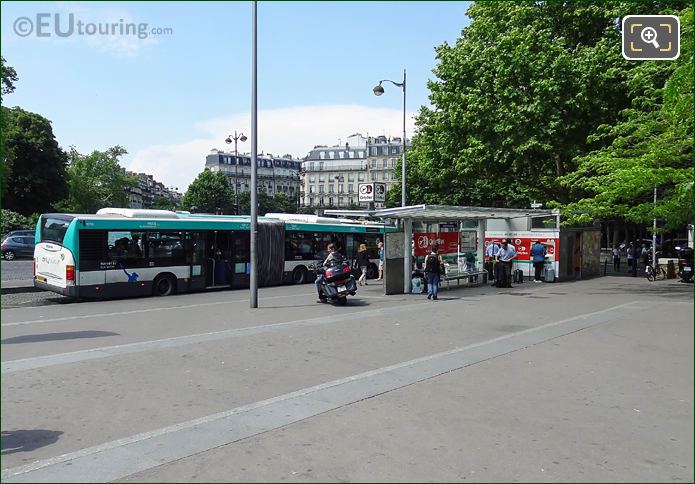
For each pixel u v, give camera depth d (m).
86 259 18.25
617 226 50.78
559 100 26.78
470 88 28.77
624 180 19.20
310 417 6.53
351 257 29.03
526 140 27.27
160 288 20.55
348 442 5.72
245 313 15.37
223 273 23.23
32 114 58.72
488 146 28.34
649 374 8.71
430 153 34.75
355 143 161.62
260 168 166.50
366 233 29.83
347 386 7.91
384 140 157.12
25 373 8.41
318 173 159.62
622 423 6.40
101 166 101.00
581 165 23.55
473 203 46.81
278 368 8.94
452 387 7.93
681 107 16.89
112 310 15.91
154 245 20.25
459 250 24.42
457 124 29.69
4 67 43.44
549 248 26.64
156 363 9.14
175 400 7.14
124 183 105.38
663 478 4.94
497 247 25.88
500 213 22.64
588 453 5.50
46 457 5.27
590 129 27.23
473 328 13.02
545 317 14.84
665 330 12.79
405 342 11.26
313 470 5.01
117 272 19.06
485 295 20.48
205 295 20.72
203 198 104.19
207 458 5.27
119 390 7.56
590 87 26.41
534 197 39.09
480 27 30.61
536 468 5.12
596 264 30.84
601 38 28.16
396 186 58.59
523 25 29.33
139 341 11.03
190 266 21.38
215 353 9.98
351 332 12.35
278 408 6.87
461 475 4.94
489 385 8.04
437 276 19.22
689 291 21.94
